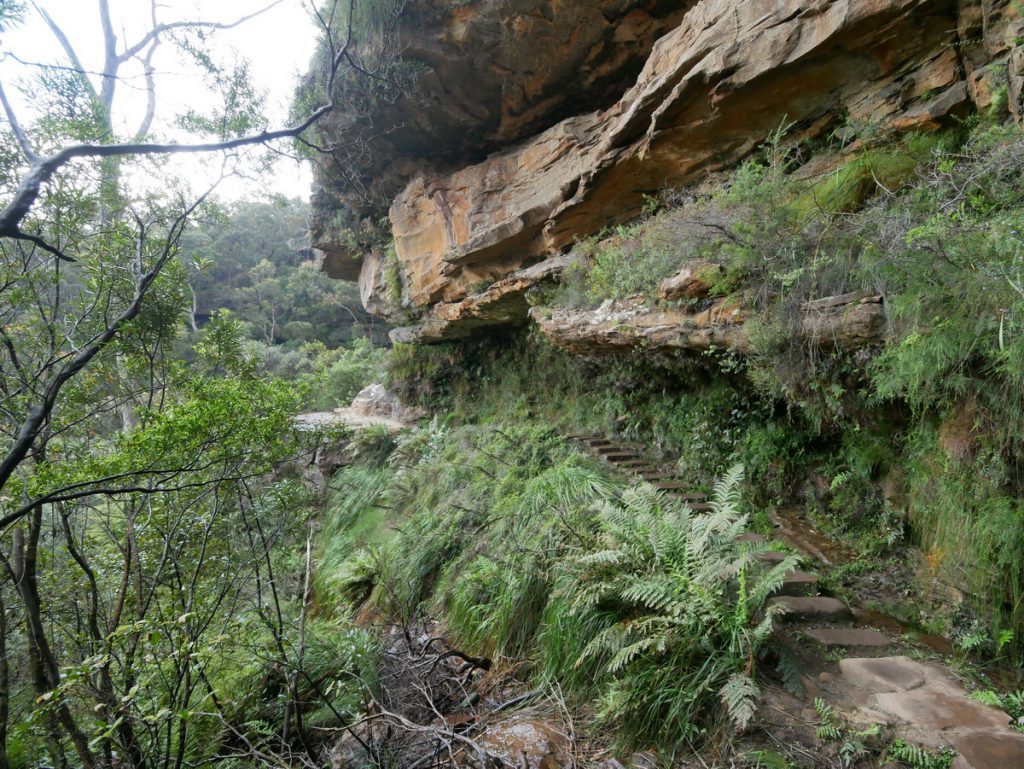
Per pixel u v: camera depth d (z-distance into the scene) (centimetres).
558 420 819
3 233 109
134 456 290
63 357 274
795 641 293
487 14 664
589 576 333
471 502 616
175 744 321
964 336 247
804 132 464
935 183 283
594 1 625
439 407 1159
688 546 308
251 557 377
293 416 397
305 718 359
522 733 289
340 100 760
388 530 721
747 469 506
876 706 238
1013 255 218
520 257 820
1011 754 196
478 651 422
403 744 317
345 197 1119
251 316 2622
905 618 317
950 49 359
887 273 291
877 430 379
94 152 127
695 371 567
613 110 643
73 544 290
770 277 380
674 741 250
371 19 696
